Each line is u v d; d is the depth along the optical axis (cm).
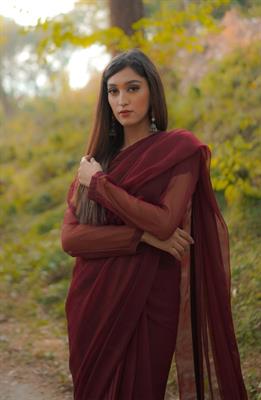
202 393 311
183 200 281
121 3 702
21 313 600
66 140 1234
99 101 307
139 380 284
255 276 481
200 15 667
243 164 554
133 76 290
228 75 843
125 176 287
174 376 414
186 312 304
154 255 288
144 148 289
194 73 946
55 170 1134
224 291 306
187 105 848
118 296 286
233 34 936
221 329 310
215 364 314
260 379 383
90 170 293
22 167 1263
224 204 616
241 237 552
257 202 570
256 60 841
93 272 293
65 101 1477
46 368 467
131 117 293
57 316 583
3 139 1470
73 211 305
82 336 294
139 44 664
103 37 659
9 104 2173
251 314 442
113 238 285
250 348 416
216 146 689
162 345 290
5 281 685
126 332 284
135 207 276
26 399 417
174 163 282
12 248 805
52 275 672
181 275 302
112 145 309
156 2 989
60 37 664
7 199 1089
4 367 472
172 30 665
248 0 947
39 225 885
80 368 291
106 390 286
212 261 305
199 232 304
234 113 766
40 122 1459
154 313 289
